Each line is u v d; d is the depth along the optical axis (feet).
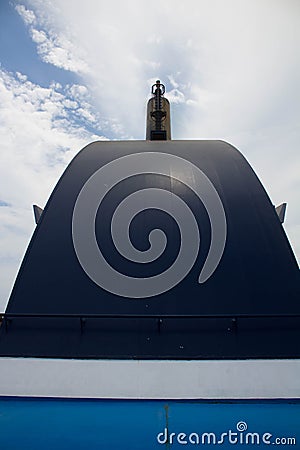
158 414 14.58
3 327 17.49
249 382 15.69
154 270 19.43
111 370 16.02
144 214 21.21
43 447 13.67
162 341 17.07
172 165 24.06
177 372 15.94
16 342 17.07
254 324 17.60
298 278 19.17
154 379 15.75
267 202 22.12
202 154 25.29
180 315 17.81
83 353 16.67
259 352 16.67
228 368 16.05
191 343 16.97
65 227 20.98
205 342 17.02
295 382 15.76
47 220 21.35
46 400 15.31
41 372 16.08
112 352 16.70
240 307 18.21
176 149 25.88
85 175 23.44
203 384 15.60
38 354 16.67
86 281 19.16
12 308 18.26
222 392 15.37
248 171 23.88
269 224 21.09
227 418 14.42
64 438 13.87
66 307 18.30
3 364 16.35
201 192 22.29
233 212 21.45
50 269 19.53
